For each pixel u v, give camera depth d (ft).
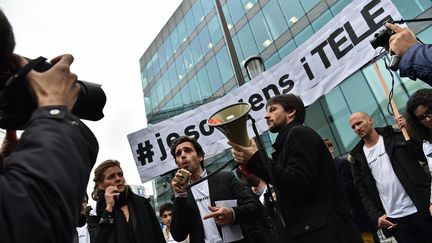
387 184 11.49
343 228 5.83
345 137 42.39
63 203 2.14
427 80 4.45
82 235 13.08
